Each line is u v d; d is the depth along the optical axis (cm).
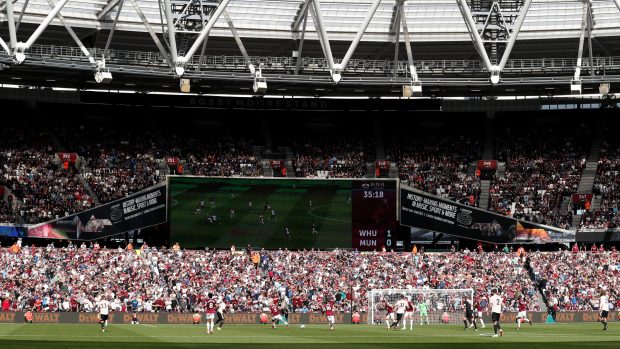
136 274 7212
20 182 8269
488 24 8281
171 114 9375
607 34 8175
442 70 8512
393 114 9562
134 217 8006
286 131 9462
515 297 7219
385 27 8419
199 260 7619
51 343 3806
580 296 7331
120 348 3569
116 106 9269
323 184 8225
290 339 4319
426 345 3803
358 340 4231
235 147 9212
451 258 7925
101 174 8581
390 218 8194
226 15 7575
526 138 9381
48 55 7756
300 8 8269
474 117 9569
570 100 9481
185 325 6112
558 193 8700
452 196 8681
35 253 7400
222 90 8956
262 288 7138
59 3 6662
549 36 8288
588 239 8175
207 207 8119
